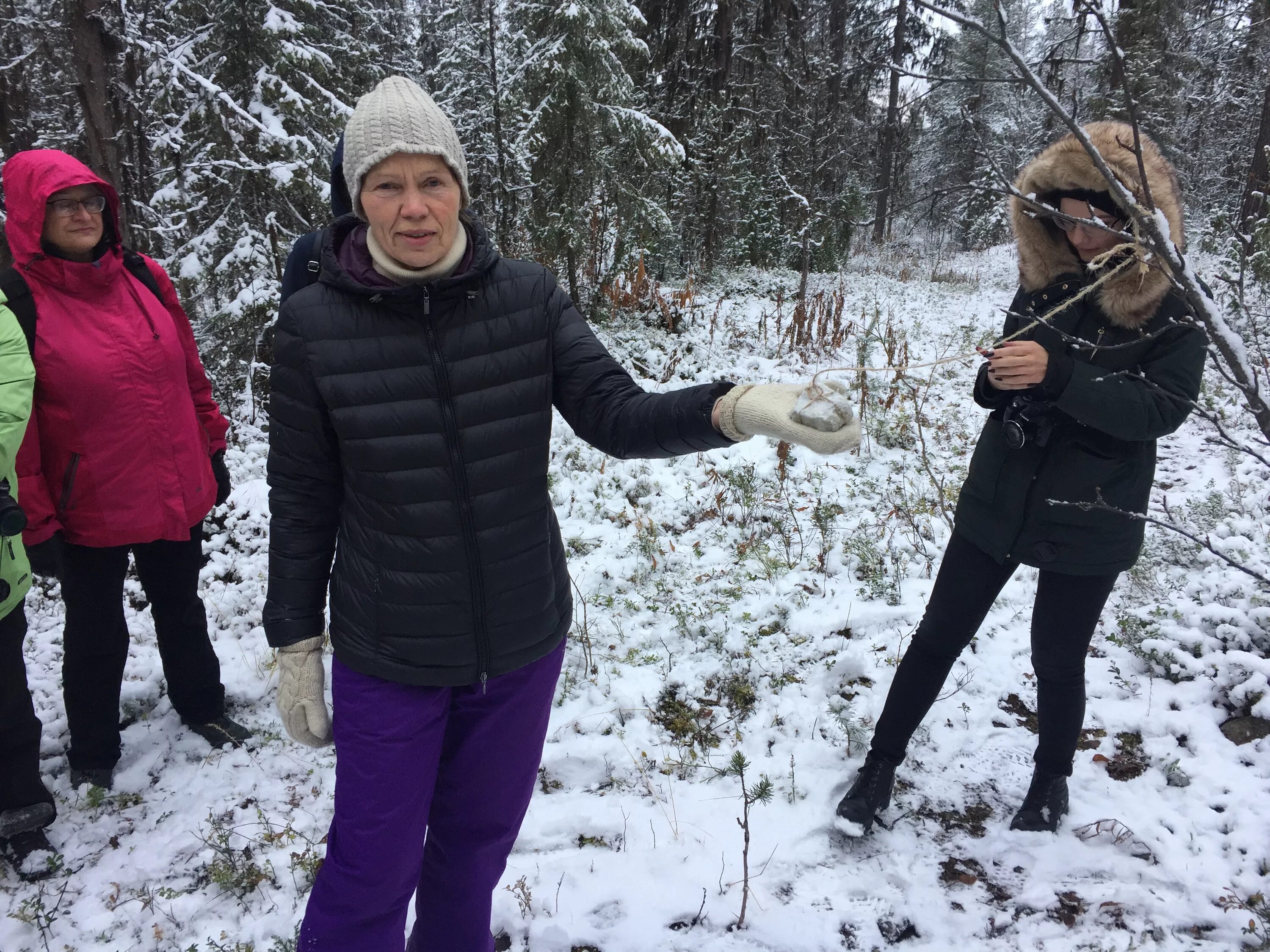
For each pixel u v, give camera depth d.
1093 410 2.10
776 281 14.38
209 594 4.30
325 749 3.22
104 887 2.61
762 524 5.05
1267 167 11.27
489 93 10.02
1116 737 3.20
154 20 7.29
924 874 2.59
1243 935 2.32
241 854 2.71
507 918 2.42
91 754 3.01
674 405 1.63
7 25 6.36
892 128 12.65
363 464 1.68
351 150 1.57
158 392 2.83
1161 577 4.12
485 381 1.69
